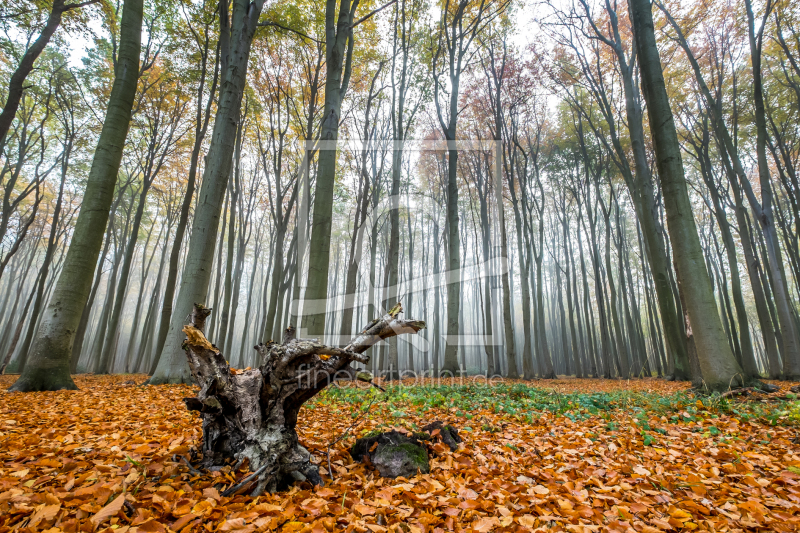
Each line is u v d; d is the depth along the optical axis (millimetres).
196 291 8547
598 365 25703
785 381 11336
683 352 12484
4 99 14836
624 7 15336
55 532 1493
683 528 1899
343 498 1980
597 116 19672
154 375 8242
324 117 8469
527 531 1745
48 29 9133
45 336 6938
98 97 15633
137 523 1637
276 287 14461
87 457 2580
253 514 1747
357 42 15523
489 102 17656
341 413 5129
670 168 7414
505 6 14617
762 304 13234
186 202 12508
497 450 3279
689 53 13352
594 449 3428
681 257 7215
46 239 25969
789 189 14500
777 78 14320
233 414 2412
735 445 3521
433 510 2002
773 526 1910
